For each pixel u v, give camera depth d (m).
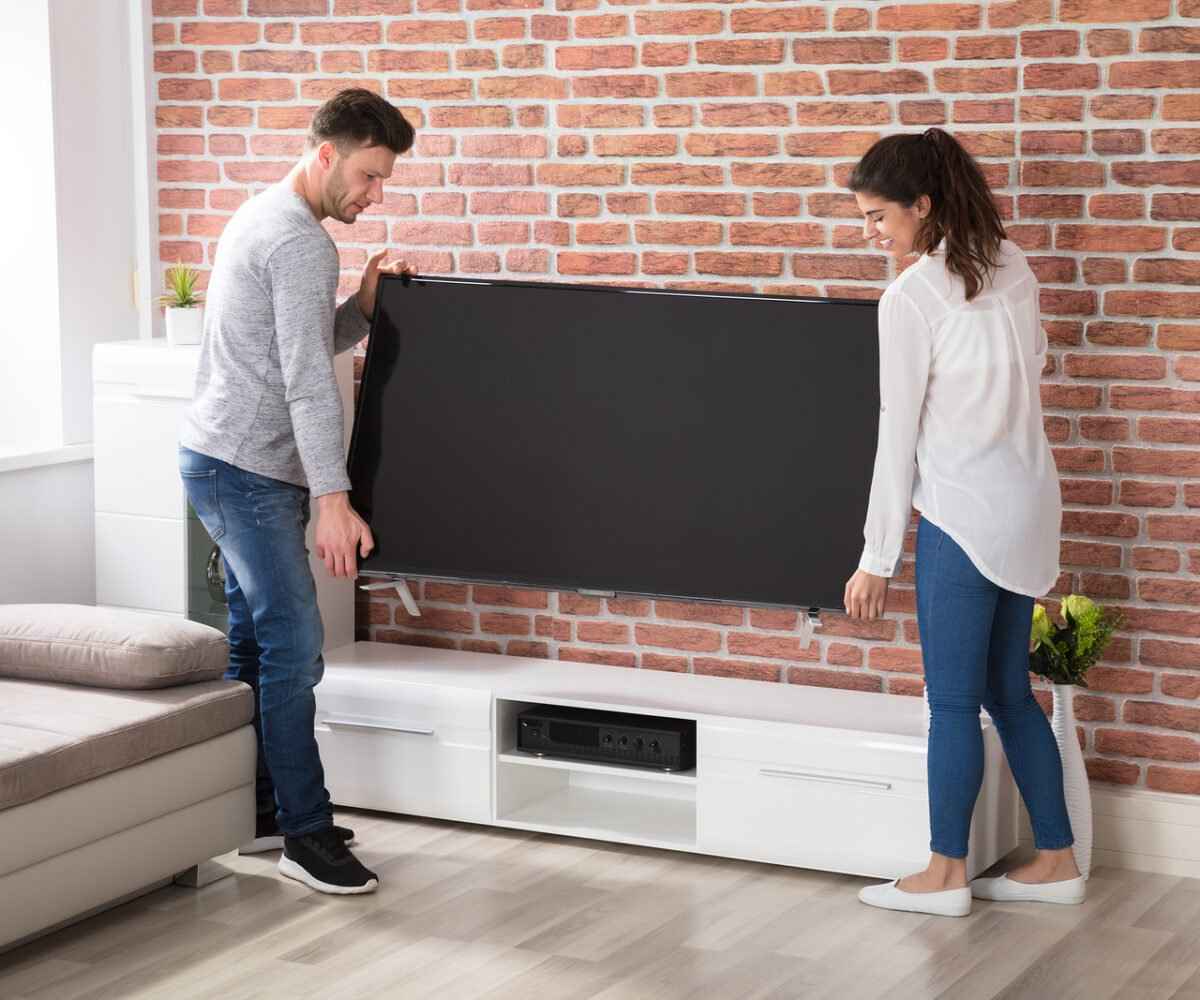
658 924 3.67
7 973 3.39
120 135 5.07
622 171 4.47
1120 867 4.10
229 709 3.81
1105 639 3.88
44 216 4.90
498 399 4.32
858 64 4.20
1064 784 3.92
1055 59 4.01
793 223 4.31
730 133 4.35
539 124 4.55
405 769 4.33
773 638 4.44
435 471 4.39
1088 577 4.12
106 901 3.54
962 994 3.30
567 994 3.30
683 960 3.47
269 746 3.89
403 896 3.83
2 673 3.87
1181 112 3.91
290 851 3.90
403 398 4.39
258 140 4.92
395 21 4.69
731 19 4.31
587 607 4.62
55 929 3.62
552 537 4.31
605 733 4.16
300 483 3.92
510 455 4.32
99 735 3.46
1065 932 3.64
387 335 4.39
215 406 3.82
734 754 4.02
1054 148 4.04
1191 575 4.02
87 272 5.00
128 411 4.66
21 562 4.84
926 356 3.57
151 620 3.85
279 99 4.88
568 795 4.45
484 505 4.36
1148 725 4.09
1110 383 4.05
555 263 4.58
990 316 3.54
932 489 3.61
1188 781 4.07
